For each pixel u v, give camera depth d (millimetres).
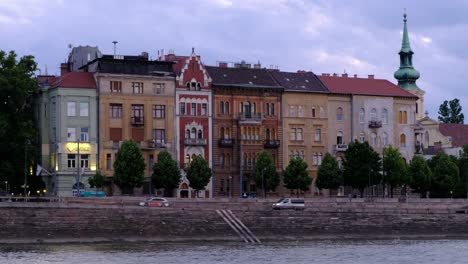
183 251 119312
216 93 186125
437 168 197375
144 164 170250
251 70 194500
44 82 181125
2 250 117312
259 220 139125
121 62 177875
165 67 182500
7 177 167750
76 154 173125
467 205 155750
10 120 168625
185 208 135000
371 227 146250
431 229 149500
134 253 115688
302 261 108875
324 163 186000
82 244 126438
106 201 145125
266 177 183125
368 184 185125
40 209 127000
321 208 143375
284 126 192375
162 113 180625
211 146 184875
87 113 174625
